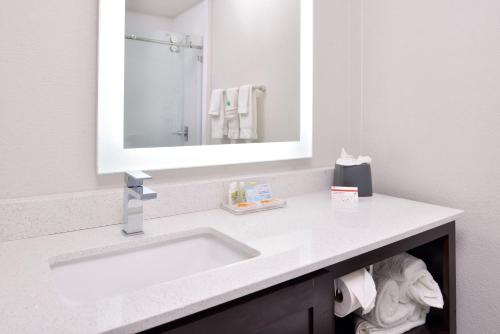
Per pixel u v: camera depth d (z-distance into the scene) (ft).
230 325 2.15
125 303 1.97
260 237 3.05
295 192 4.66
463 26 4.08
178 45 3.73
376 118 5.06
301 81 4.72
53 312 1.88
